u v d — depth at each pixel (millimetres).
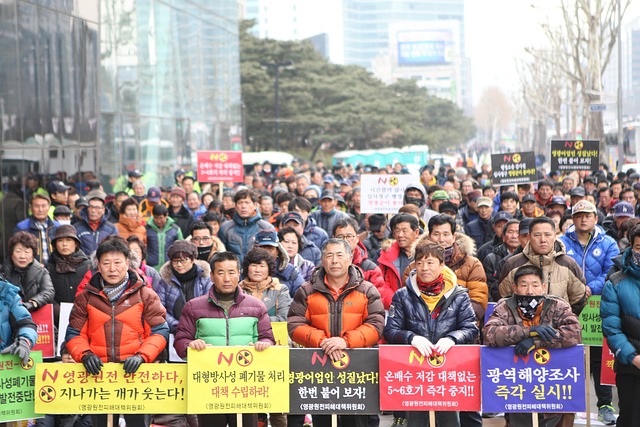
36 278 10258
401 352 8203
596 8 45781
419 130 105438
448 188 20984
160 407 8281
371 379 8281
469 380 8195
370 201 15820
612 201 18953
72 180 22625
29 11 20156
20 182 19234
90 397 8266
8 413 8258
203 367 8195
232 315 8516
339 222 10258
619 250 11695
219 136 41031
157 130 31875
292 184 23500
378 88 111000
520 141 125625
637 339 8312
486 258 11750
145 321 8406
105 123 26406
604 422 10578
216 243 12305
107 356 8258
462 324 8359
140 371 8258
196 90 37250
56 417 9859
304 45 97500
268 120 89375
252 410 8227
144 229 14766
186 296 10234
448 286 8375
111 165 26891
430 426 8219
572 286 9633
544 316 8156
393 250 10625
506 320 8203
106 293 8297
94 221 14375
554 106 77438
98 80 24891
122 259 8305
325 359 8266
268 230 10656
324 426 8914
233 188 25156
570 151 22719
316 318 8492
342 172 34875
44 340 10203
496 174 20469
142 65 30250
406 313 8414
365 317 8500
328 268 8344
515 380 8133
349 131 96375
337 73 101812
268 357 8227
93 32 24500
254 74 89062
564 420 8977
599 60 46219
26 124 19734
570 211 15539
